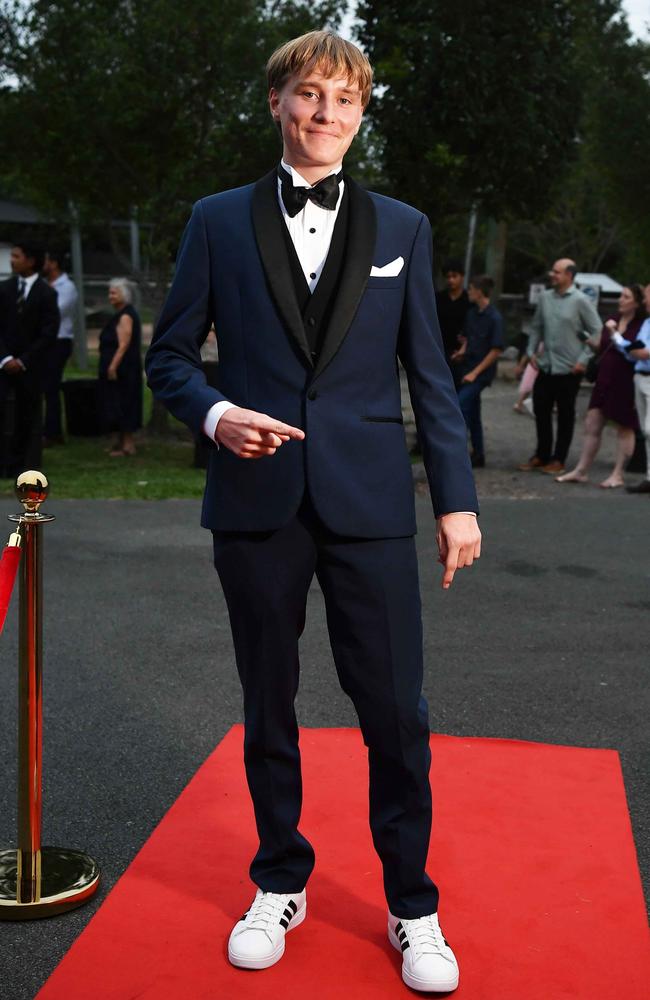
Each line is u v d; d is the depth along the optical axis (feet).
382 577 7.89
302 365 7.79
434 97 31.83
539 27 31.78
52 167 35.70
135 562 21.13
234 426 7.29
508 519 25.31
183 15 32.89
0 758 12.13
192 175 35.12
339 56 7.61
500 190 33.88
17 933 8.75
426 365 7.98
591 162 61.57
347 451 7.79
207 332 8.23
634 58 56.18
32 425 31.48
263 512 7.79
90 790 11.31
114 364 34.47
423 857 8.13
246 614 8.00
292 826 8.39
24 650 8.99
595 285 83.05
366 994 7.85
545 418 32.37
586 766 11.80
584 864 9.73
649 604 18.43
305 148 7.70
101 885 9.47
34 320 30.76
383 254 7.85
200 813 10.71
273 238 7.80
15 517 9.00
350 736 12.57
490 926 8.72
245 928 8.26
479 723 13.10
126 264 38.81
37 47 34.22
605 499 28.02
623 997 7.82
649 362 28.68
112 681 14.55
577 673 14.93
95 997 7.79
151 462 34.32
